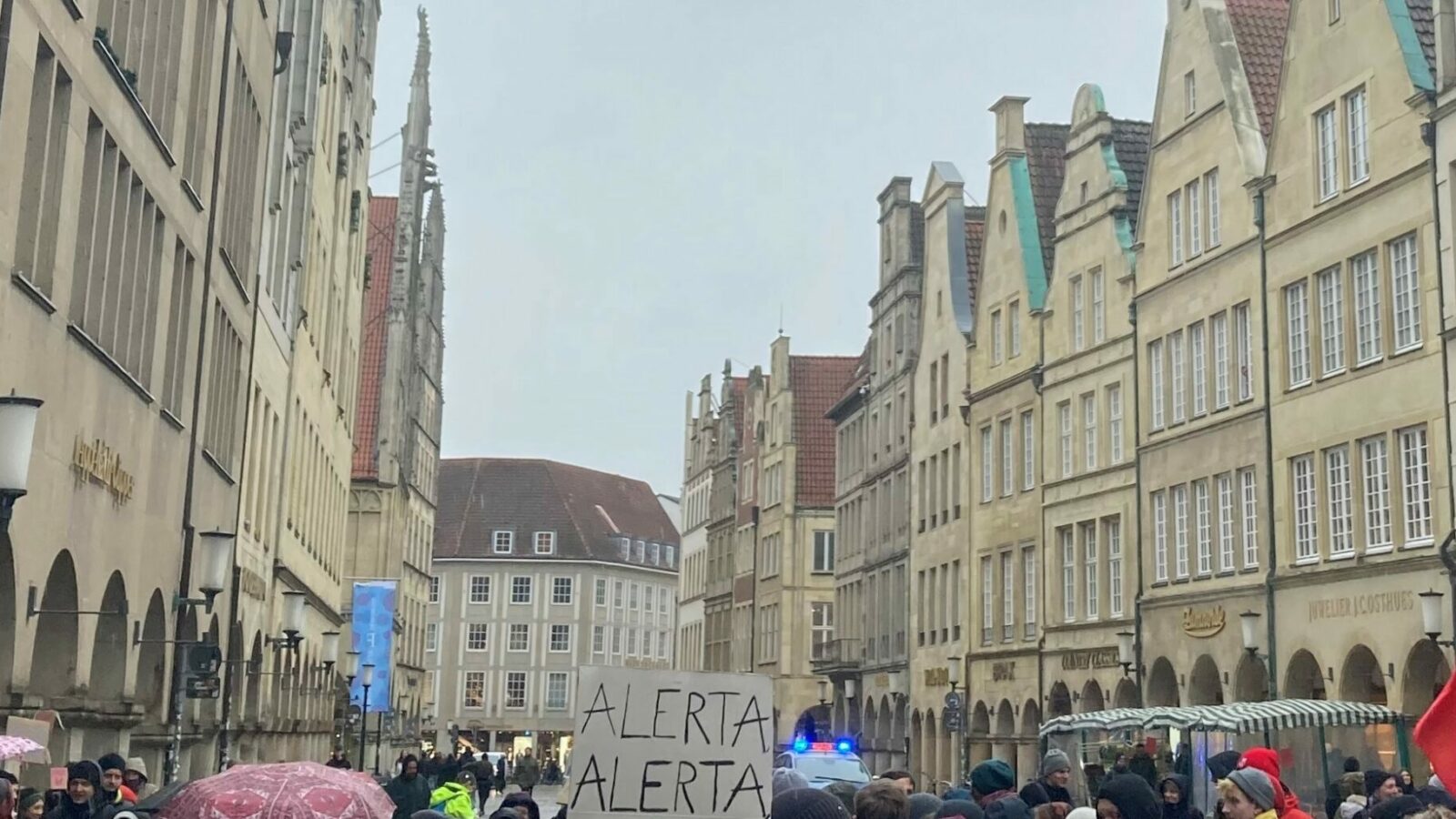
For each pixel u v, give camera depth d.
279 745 40.34
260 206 30.34
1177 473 38.94
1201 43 38.88
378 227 75.00
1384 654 30.72
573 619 122.94
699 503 107.12
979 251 56.72
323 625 48.62
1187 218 39.16
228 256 26.62
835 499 72.38
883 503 63.94
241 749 35.00
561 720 121.44
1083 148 45.38
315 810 8.77
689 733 9.73
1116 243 42.81
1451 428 29.12
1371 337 32.03
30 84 14.84
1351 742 27.09
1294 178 34.59
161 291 22.00
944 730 53.38
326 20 39.97
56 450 16.55
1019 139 51.03
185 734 27.16
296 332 38.12
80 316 17.66
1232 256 36.91
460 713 121.38
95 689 20.94
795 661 78.88
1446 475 29.42
